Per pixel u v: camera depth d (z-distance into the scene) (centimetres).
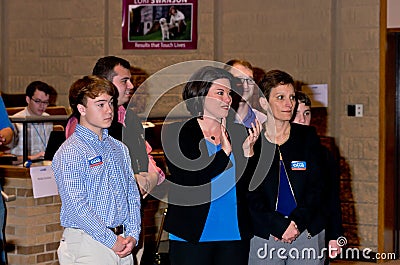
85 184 332
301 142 363
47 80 782
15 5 794
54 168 335
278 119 359
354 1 646
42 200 452
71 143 335
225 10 701
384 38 638
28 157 482
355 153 653
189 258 339
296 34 671
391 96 654
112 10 745
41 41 783
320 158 366
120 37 742
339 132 658
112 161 343
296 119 418
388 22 645
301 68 670
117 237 336
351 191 656
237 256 342
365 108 647
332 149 658
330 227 377
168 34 721
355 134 652
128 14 736
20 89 789
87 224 328
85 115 339
